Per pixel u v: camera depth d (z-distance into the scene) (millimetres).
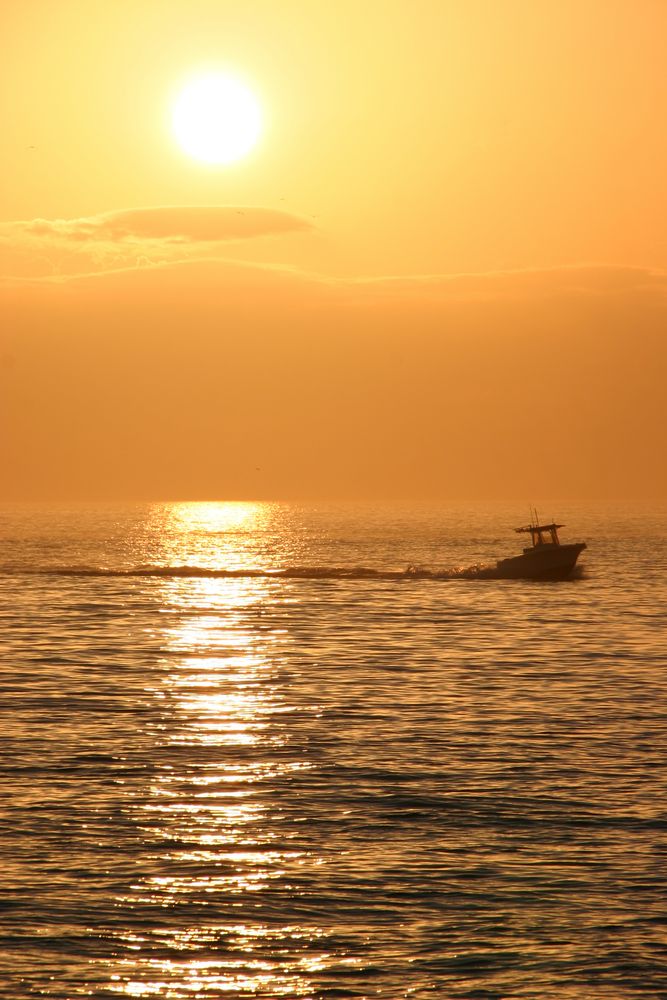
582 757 93312
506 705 116562
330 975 54781
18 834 72938
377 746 97438
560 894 63719
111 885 64562
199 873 66500
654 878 65938
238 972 55062
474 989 53719
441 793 82688
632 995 53250
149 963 55719
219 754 94500
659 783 85312
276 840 72250
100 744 98062
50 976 54438
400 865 68000
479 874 66625
